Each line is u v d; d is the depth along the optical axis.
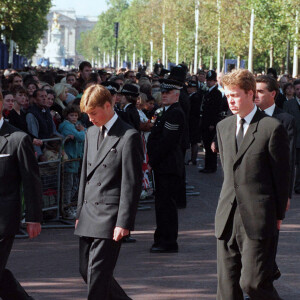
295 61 67.06
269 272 8.08
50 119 16.45
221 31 79.62
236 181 8.12
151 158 13.14
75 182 16.20
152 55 129.38
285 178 8.11
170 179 13.16
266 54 93.75
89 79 21.38
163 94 13.33
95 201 8.51
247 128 8.17
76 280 11.20
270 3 64.75
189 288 10.83
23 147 8.19
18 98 15.99
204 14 92.50
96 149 8.62
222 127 8.38
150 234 14.85
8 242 8.23
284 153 8.08
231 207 8.17
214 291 10.70
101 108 8.44
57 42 193.12
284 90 25.92
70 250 13.23
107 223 8.40
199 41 96.06
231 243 8.23
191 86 25.97
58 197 15.73
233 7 78.19
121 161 8.49
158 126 13.33
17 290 8.51
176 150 13.23
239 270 8.31
